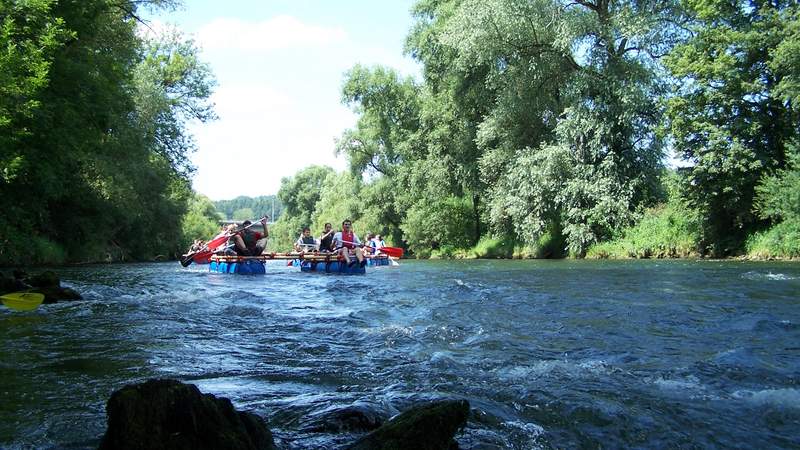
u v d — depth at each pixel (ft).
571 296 28.48
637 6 75.46
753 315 21.25
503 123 87.20
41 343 16.70
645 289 31.48
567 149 76.07
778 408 10.60
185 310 24.20
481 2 79.36
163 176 111.04
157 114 102.37
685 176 72.08
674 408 10.58
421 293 31.22
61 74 54.80
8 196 56.18
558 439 9.14
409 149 119.55
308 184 328.49
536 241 85.97
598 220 74.64
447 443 7.98
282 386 12.04
